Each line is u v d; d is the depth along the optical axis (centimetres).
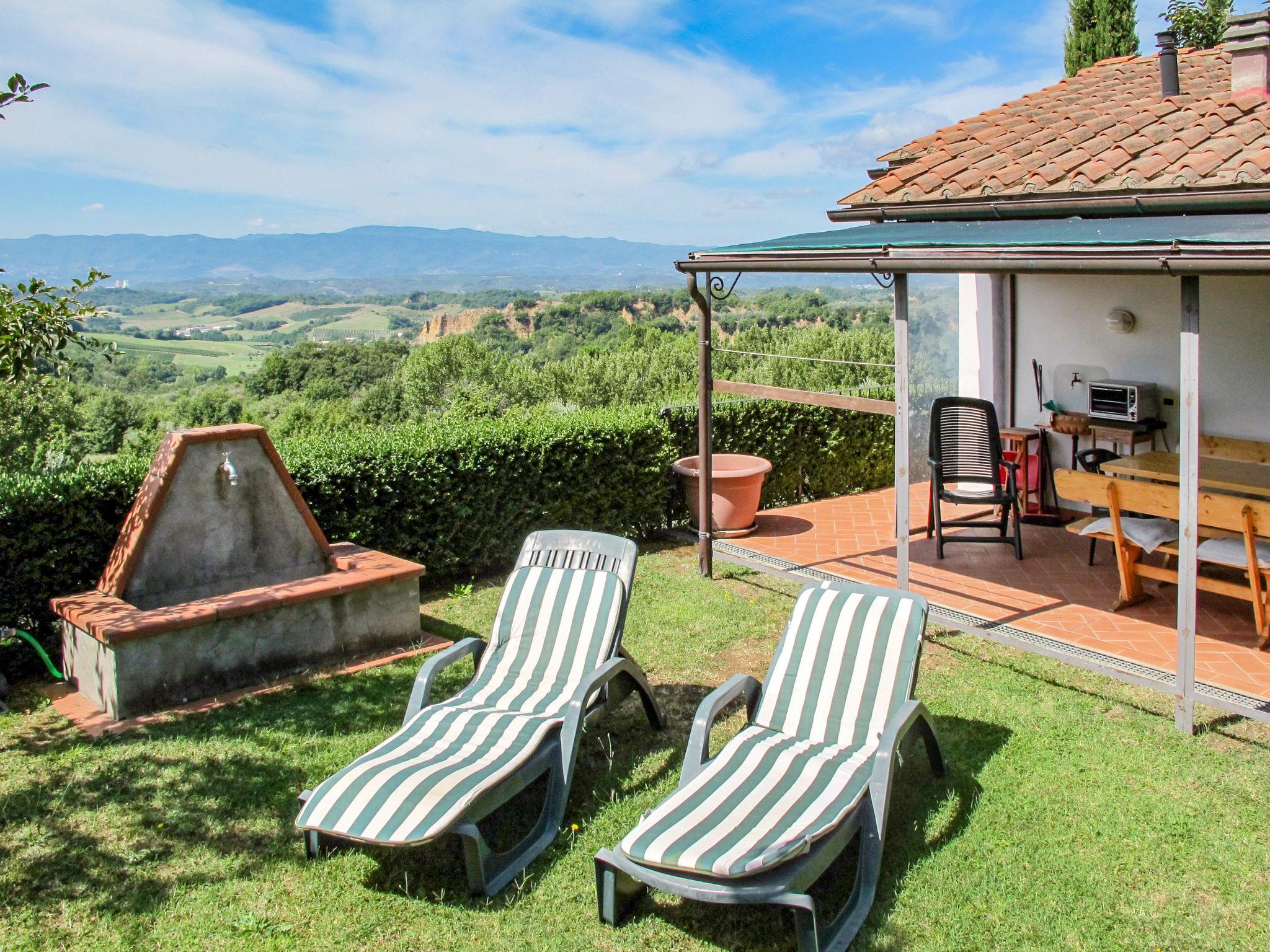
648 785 520
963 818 474
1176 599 773
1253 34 911
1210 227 593
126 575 652
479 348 4478
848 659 504
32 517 683
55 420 1886
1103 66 1273
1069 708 602
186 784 516
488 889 416
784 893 359
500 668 572
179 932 394
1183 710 559
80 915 405
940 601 789
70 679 659
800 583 898
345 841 463
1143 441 969
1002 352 1097
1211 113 889
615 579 575
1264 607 659
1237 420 899
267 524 720
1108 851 441
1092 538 962
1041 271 558
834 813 396
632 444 1048
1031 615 748
